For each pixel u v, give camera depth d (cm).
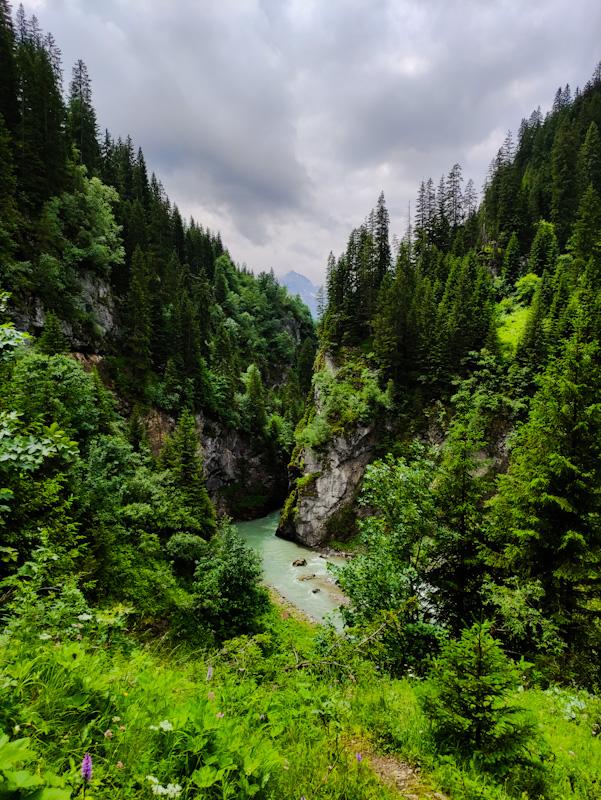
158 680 388
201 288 9944
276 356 12975
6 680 264
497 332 5784
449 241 9150
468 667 515
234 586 2352
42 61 5803
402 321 6016
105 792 220
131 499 2850
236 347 11031
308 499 5594
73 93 7938
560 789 447
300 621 2870
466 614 1185
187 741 282
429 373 5700
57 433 578
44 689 284
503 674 495
